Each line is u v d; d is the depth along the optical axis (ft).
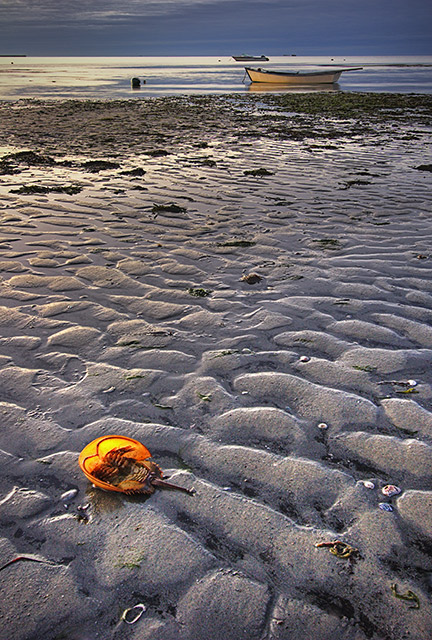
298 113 70.49
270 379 11.53
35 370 11.89
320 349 12.78
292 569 7.10
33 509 8.11
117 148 43.11
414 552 7.37
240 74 199.93
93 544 7.49
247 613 6.51
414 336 13.32
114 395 10.99
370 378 11.51
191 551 7.36
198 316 14.56
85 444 9.55
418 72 204.54
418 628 6.34
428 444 9.46
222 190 29.14
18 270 17.78
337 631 6.31
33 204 26.03
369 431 9.85
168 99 94.99
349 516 7.97
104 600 6.70
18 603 6.65
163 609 6.59
